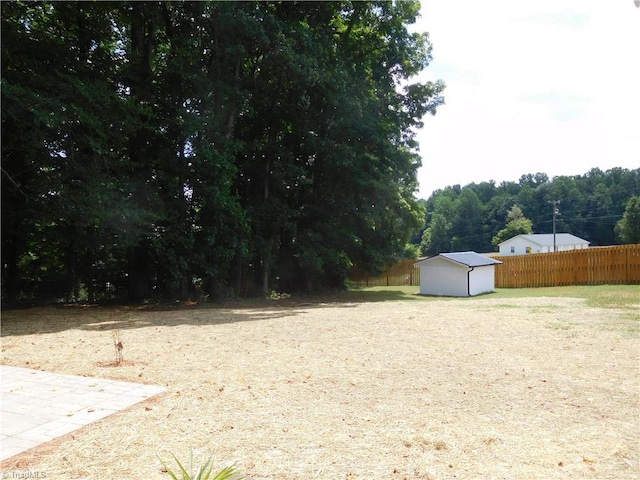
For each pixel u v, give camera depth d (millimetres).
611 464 3246
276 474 3088
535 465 3232
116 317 12352
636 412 4348
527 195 82938
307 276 22344
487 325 9719
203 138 16453
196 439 3689
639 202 62062
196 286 18375
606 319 10328
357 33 23156
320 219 21438
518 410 4406
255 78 19031
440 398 4785
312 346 7648
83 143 12969
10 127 12633
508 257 24938
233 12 16359
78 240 15062
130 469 3170
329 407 4492
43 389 5125
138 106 15008
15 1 13586
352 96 19484
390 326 9828
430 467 3197
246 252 17453
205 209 16703
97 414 4277
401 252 25250
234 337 8648
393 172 22203
